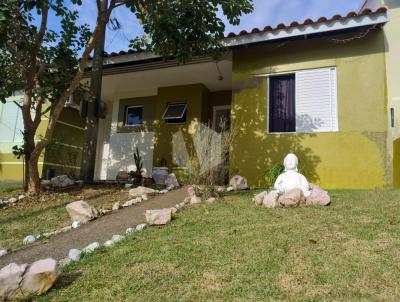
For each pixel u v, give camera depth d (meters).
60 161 12.89
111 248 4.15
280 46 9.00
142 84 12.19
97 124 10.03
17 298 3.00
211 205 6.04
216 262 3.54
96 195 7.59
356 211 5.03
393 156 7.70
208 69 10.56
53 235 4.95
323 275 3.15
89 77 11.68
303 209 5.32
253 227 4.55
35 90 8.10
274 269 3.32
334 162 8.12
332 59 8.48
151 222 5.01
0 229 5.35
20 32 7.49
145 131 12.30
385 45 8.15
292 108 8.88
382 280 3.01
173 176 9.09
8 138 13.43
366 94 8.11
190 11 7.54
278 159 8.59
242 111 9.15
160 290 3.06
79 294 3.08
